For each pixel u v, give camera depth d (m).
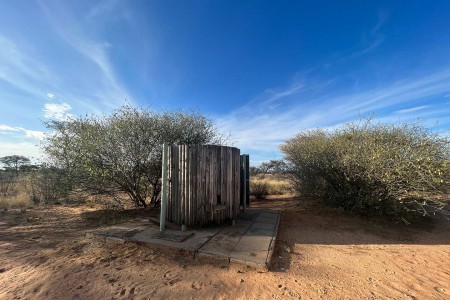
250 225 5.89
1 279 3.42
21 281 3.36
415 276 3.78
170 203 5.59
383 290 3.35
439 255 4.66
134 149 7.29
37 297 3.01
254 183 12.35
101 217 6.86
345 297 3.14
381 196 6.75
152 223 5.95
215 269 3.74
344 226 6.41
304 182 9.44
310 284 3.42
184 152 5.37
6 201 9.24
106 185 7.50
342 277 3.67
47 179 9.30
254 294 3.13
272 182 15.09
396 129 7.41
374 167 6.52
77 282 3.33
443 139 6.27
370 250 4.84
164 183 5.25
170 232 5.16
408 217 6.89
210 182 5.50
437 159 6.10
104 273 3.57
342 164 7.31
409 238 5.64
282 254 4.45
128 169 7.19
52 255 4.21
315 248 4.84
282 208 8.66
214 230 5.39
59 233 5.49
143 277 3.48
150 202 8.33
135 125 7.36
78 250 4.43
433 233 6.06
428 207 6.80
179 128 8.19
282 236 5.45
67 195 8.21
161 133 7.75
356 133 7.89
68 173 7.51
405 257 4.52
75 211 7.93
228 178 5.81
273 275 3.61
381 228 6.32
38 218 6.96
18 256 4.17
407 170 6.16
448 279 3.71
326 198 8.49
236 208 6.07
